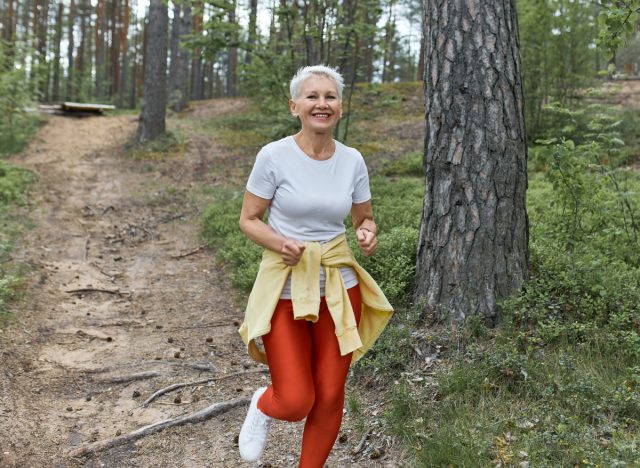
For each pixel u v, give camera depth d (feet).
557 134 34.86
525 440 10.04
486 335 13.56
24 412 13.58
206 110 67.82
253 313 8.51
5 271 22.20
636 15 14.30
